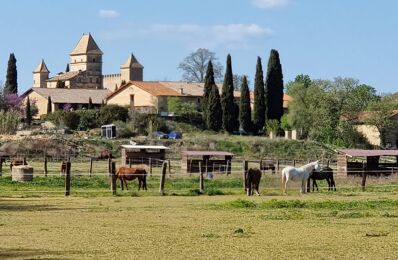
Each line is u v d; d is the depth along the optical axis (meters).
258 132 159.50
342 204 40.38
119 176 52.84
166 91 179.12
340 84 147.62
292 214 35.19
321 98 145.88
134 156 90.56
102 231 28.41
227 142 126.19
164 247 24.17
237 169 80.31
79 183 57.69
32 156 102.31
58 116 155.12
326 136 142.88
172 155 117.50
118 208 38.22
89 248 23.89
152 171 75.50
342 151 69.81
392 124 146.88
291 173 51.75
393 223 31.61
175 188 55.28
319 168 53.69
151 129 142.75
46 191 50.78
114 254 22.67
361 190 54.28
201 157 82.88
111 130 137.25
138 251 23.28
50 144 110.62
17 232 28.05
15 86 191.38
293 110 145.62
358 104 147.88
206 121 157.88
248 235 27.34
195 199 44.84
